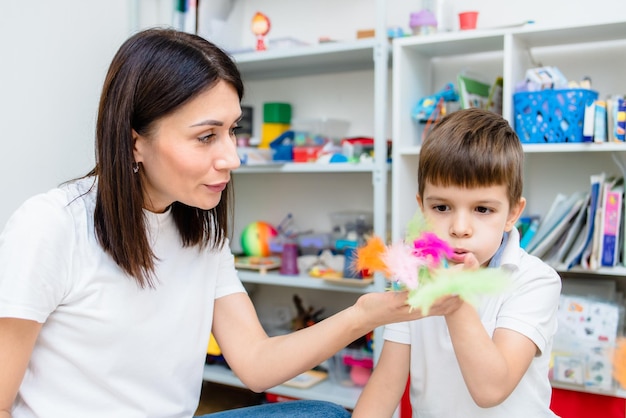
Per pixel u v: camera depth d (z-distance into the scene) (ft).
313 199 7.30
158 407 3.11
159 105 2.66
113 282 2.90
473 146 2.89
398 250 2.52
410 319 2.86
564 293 5.43
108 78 2.81
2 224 5.98
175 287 3.15
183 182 2.78
